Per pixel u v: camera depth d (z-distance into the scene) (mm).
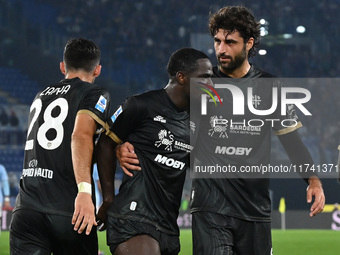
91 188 10898
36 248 11391
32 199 11375
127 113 11148
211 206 12547
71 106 11688
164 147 11211
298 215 52406
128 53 83875
